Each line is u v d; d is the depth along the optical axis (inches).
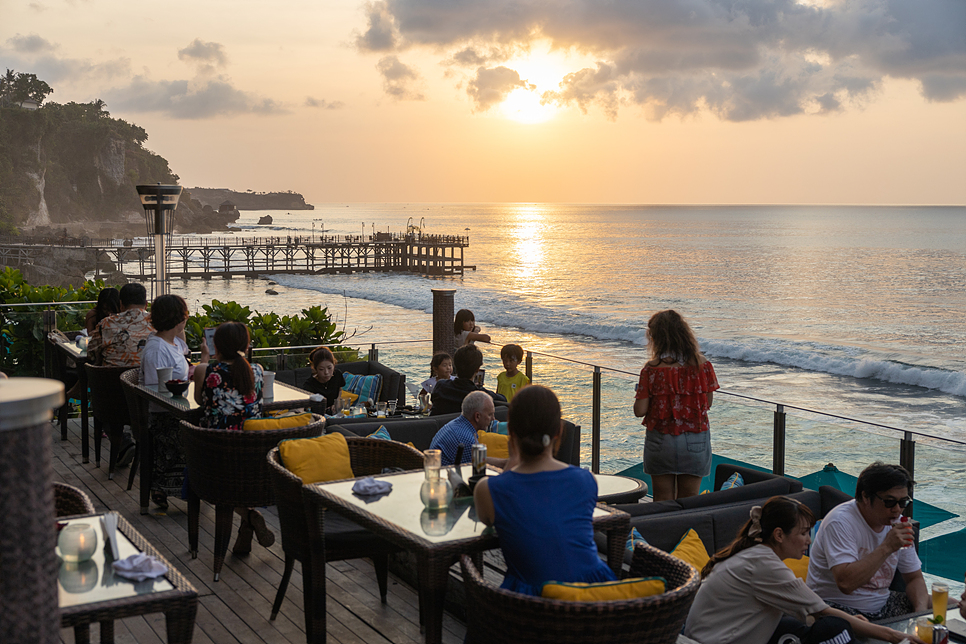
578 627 85.7
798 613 116.6
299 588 164.2
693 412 194.2
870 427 189.2
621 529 113.0
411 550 101.0
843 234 4414.4
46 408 58.2
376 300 1691.7
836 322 1374.3
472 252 3398.1
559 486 99.6
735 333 1257.4
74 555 91.5
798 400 801.6
